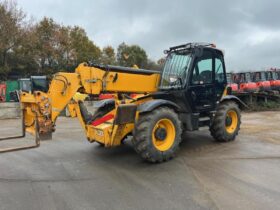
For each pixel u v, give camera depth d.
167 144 5.80
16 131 10.34
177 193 4.24
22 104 5.48
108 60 36.69
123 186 4.56
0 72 26.42
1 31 25.22
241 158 5.91
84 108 6.53
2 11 25.14
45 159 6.17
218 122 7.20
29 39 27.22
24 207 3.89
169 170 5.25
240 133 8.59
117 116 5.39
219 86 7.20
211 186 4.47
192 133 8.51
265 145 7.01
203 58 6.74
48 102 5.25
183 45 6.61
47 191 4.40
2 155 6.53
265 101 17.31
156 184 4.61
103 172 5.24
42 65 30.55
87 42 34.28
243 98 17.14
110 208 3.83
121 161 5.90
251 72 18.08
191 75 6.45
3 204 3.98
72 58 31.52
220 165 5.47
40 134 5.22
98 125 5.99
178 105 6.53
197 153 6.36
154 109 5.68
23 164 5.82
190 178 4.83
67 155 6.47
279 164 5.49
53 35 30.50
